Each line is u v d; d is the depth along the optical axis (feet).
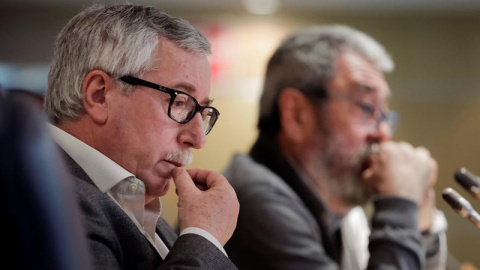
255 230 10.91
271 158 12.10
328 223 11.89
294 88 12.38
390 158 11.64
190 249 5.71
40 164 3.07
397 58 22.97
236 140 21.91
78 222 3.36
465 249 21.29
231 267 5.81
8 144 3.00
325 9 22.75
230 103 22.12
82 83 6.44
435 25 23.04
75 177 6.04
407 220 10.82
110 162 6.37
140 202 6.47
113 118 6.42
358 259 12.42
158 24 6.58
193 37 6.70
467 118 22.89
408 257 10.40
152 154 6.47
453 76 22.98
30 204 3.04
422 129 22.85
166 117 6.48
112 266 5.52
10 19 21.86
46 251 3.08
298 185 11.84
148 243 6.16
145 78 6.43
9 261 3.07
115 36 6.43
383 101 12.59
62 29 6.84
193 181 6.75
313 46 12.48
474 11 22.90
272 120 12.46
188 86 6.56
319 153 12.25
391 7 22.65
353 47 12.59
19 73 21.71
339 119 12.19
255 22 22.61
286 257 10.75
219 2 22.08
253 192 11.14
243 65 22.43
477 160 22.76
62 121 6.58
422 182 11.46
